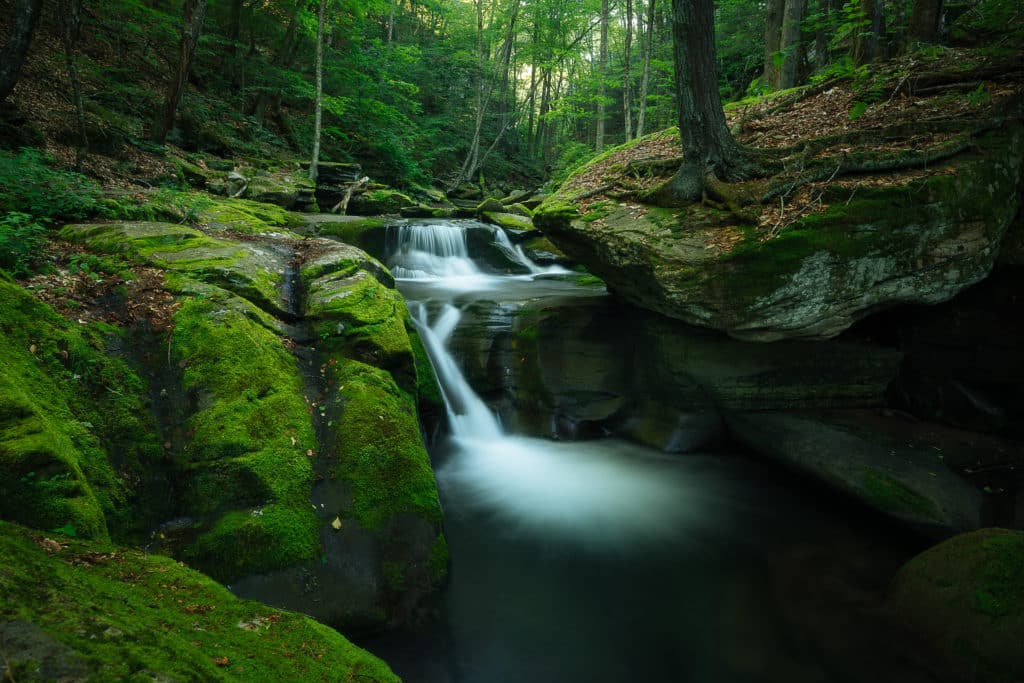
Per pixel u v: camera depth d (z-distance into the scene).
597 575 5.13
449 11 32.47
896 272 6.01
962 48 8.98
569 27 29.36
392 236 13.09
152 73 17.36
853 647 4.27
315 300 6.01
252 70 20.28
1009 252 6.45
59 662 1.68
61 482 3.06
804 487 6.45
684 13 6.42
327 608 3.87
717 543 5.64
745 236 6.14
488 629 4.42
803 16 16.47
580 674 4.08
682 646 4.38
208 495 4.05
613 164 10.02
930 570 4.35
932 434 6.56
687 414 7.30
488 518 5.91
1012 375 6.68
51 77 12.52
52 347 4.06
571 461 7.15
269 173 16.16
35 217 7.02
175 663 1.94
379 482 4.57
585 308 8.66
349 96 23.00
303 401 4.94
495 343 8.41
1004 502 5.36
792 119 8.77
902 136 6.72
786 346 6.92
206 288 5.52
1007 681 3.57
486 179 31.03
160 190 9.48
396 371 5.76
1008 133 6.48
